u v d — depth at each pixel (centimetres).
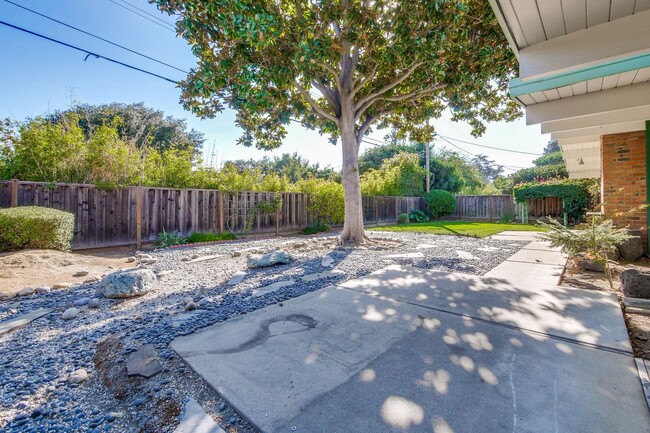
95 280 436
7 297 352
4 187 579
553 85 389
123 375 194
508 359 197
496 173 4062
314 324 263
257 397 165
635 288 309
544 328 242
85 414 162
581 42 305
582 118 501
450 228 1139
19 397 176
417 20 481
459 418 145
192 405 163
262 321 273
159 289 391
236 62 529
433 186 2173
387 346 219
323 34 505
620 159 567
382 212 1454
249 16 430
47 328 272
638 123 518
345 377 182
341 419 146
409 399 160
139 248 723
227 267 518
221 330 256
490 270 451
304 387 173
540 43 327
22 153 646
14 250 498
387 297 330
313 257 593
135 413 161
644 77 377
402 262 525
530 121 470
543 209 1355
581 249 425
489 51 568
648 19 275
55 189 628
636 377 175
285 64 527
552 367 187
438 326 252
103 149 714
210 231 862
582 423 140
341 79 725
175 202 797
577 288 367
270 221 1009
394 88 748
